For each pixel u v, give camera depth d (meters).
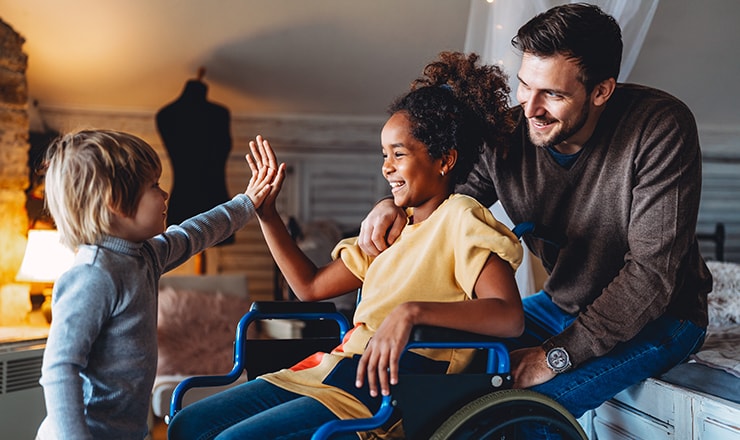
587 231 1.75
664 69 4.23
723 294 2.89
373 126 4.94
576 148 1.72
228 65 4.32
